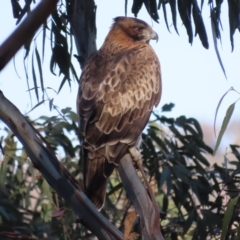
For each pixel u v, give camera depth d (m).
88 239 11.39
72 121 11.30
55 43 10.20
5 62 3.46
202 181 11.22
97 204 8.41
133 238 7.04
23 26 3.39
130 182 7.58
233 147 11.41
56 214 8.91
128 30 10.87
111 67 9.80
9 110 6.88
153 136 11.56
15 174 11.83
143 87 9.85
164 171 11.09
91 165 8.70
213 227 10.73
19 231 11.27
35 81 9.88
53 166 7.00
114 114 9.28
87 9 9.38
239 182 11.12
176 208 12.20
